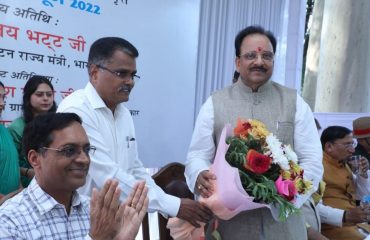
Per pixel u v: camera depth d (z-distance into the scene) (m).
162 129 3.38
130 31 3.13
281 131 1.63
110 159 1.66
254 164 1.41
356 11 4.92
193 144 1.75
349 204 2.76
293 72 4.58
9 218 1.15
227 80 4.05
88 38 2.92
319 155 1.64
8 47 2.54
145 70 3.24
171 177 2.27
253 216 1.61
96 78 1.68
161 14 3.31
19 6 2.57
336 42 5.06
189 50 3.53
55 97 2.78
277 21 4.54
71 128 1.21
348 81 4.98
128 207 1.17
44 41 2.70
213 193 1.50
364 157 3.03
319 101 5.30
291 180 1.44
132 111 3.17
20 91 2.61
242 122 1.53
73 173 1.21
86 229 1.28
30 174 2.38
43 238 1.18
